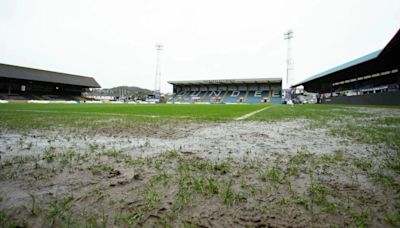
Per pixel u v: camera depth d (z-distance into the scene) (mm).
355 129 4938
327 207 1313
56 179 1775
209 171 1999
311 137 3949
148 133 4406
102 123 6234
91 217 1203
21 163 2236
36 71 44531
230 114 10812
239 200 1410
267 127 5488
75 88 52656
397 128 5004
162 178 1804
